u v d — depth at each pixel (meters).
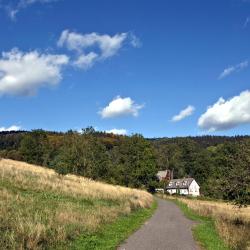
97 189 39.97
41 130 106.56
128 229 22.55
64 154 57.50
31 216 18.38
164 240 19.89
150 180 102.00
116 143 146.00
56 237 15.59
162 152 174.75
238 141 29.00
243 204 27.62
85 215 21.52
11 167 40.00
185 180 146.62
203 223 30.08
